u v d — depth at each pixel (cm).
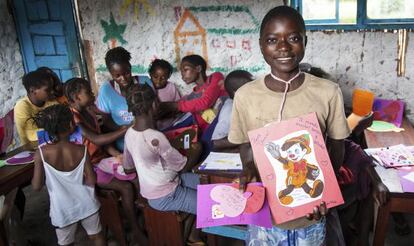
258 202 117
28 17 382
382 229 173
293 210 116
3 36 382
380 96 286
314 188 115
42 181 199
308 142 112
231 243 240
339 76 291
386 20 270
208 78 267
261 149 116
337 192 114
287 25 103
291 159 114
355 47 280
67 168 195
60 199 198
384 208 169
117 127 266
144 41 347
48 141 204
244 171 128
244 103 117
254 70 319
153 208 212
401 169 180
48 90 249
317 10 284
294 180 115
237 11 306
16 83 402
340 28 279
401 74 275
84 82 231
